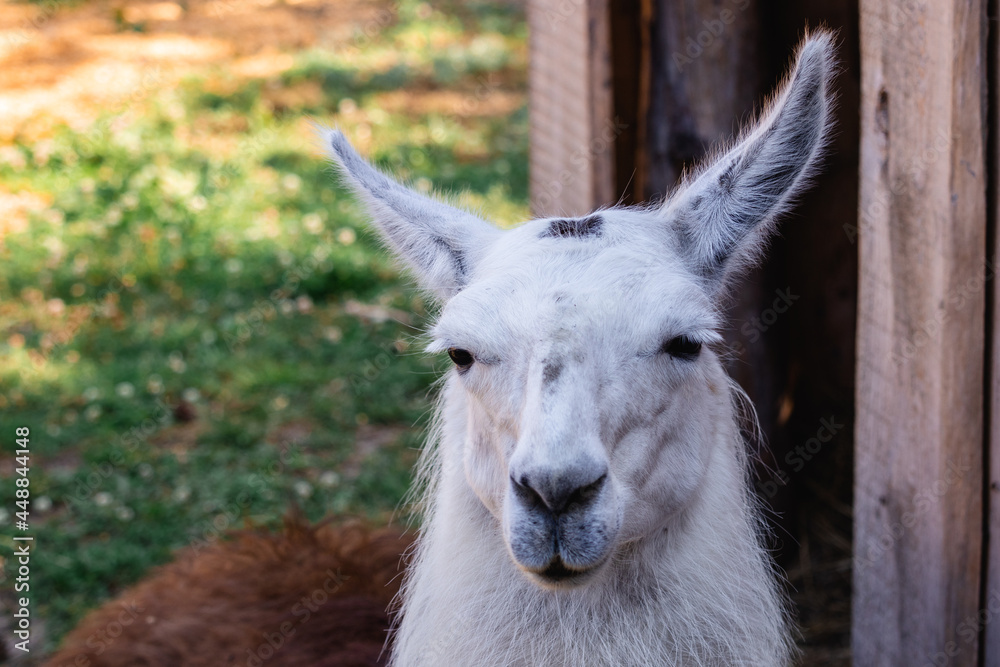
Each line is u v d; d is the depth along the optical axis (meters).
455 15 17.27
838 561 5.68
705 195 3.08
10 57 15.57
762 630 3.11
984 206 3.31
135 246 9.66
